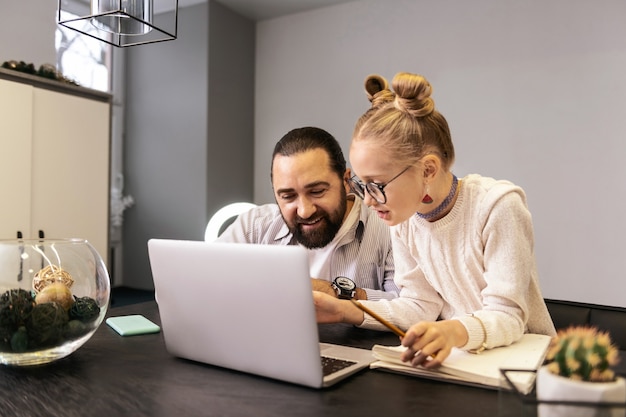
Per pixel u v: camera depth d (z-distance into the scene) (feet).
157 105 11.05
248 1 10.69
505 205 2.97
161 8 10.87
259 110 11.76
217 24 10.69
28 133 7.49
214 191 10.69
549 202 8.91
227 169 11.02
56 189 7.99
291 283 2.24
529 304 3.22
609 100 8.45
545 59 8.91
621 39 8.36
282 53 11.49
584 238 8.66
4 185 7.20
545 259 8.96
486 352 2.65
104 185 8.82
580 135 8.66
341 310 3.23
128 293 10.71
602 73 8.49
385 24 10.33
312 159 4.18
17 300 2.55
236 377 2.51
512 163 9.20
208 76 10.48
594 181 8.57
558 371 1.70
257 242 5.32
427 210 3.19
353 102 10.68
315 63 11.09
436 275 3.37
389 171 2.76
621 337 3.67
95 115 8.63
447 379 2.39
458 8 9.63
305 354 2.29
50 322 2.59
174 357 2.85
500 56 9.28
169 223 10.93
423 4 9.95
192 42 10.63
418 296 3.52
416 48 10.03
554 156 8.87
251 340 2.45
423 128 2.82
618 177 8.39
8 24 8.79
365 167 2.80
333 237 4.55
